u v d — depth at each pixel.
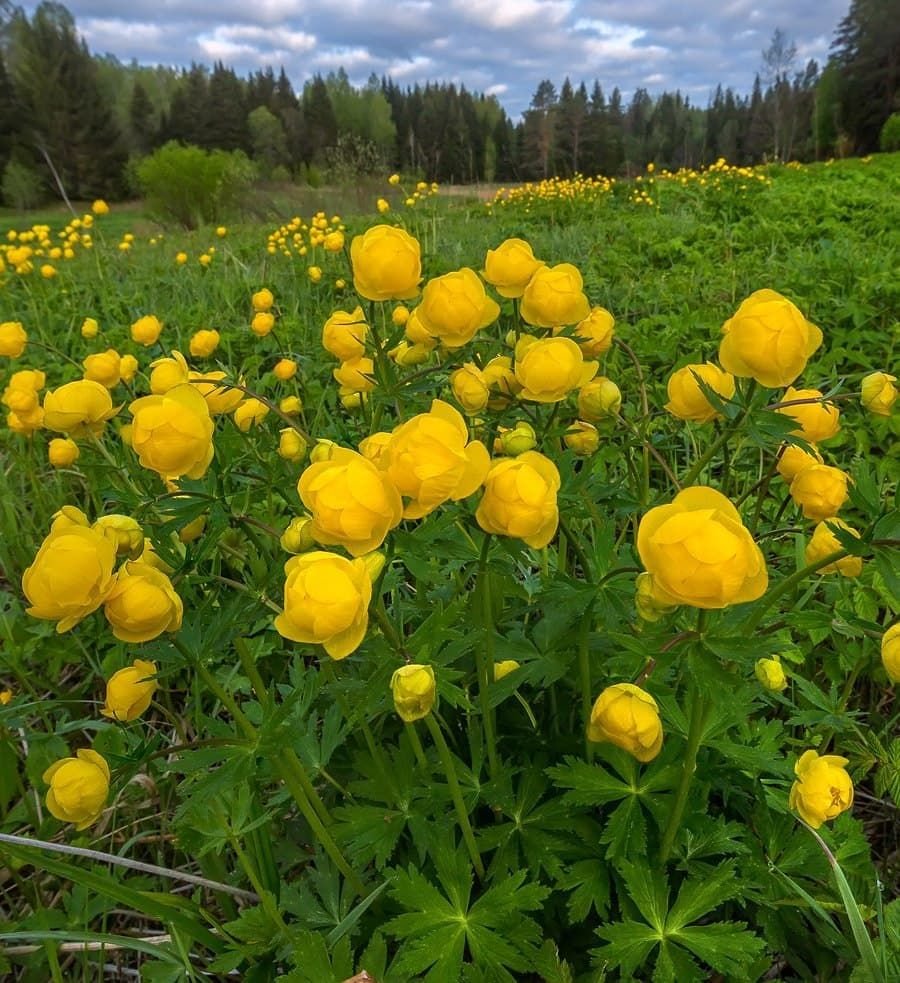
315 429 3.22
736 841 1.59
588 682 1.58
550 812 1.61
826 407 1.68
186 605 2.10
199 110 49.56
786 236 7.40
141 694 1.46
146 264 8.16
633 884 1.41
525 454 1.28
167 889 1.86
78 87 39.50
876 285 4.73
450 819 1.61
